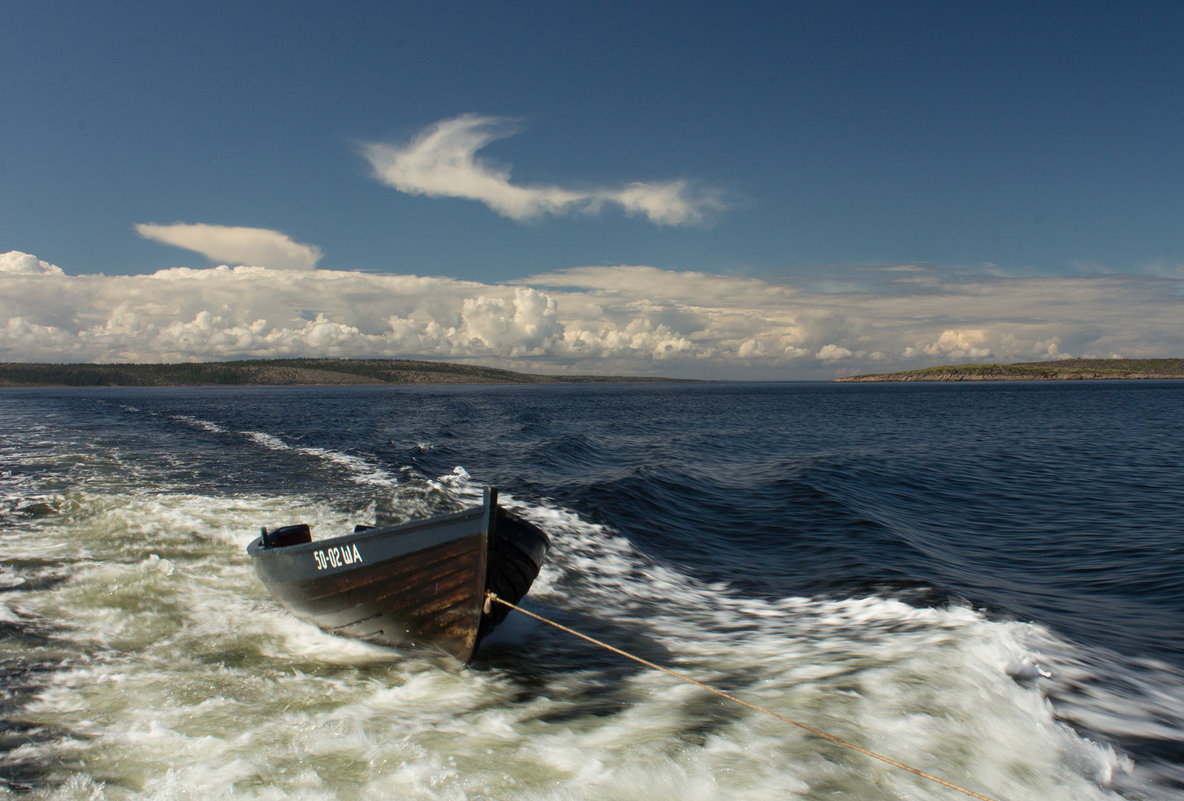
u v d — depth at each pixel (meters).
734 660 7.25
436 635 7.46
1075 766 5.05
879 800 4.55
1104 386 184.12
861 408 79.06
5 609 8.03
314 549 7.67
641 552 12.08
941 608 8.47
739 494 17.94
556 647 7.79
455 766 4.93
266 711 5.86
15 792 4.52
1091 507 16.69
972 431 42.56
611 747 5.22
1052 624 8.27
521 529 7.68
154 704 5.91
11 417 53.12
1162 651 7.50
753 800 4.52
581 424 50.44
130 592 8.85
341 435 36.50
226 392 186.88
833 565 11.19
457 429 43.06
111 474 19.72
